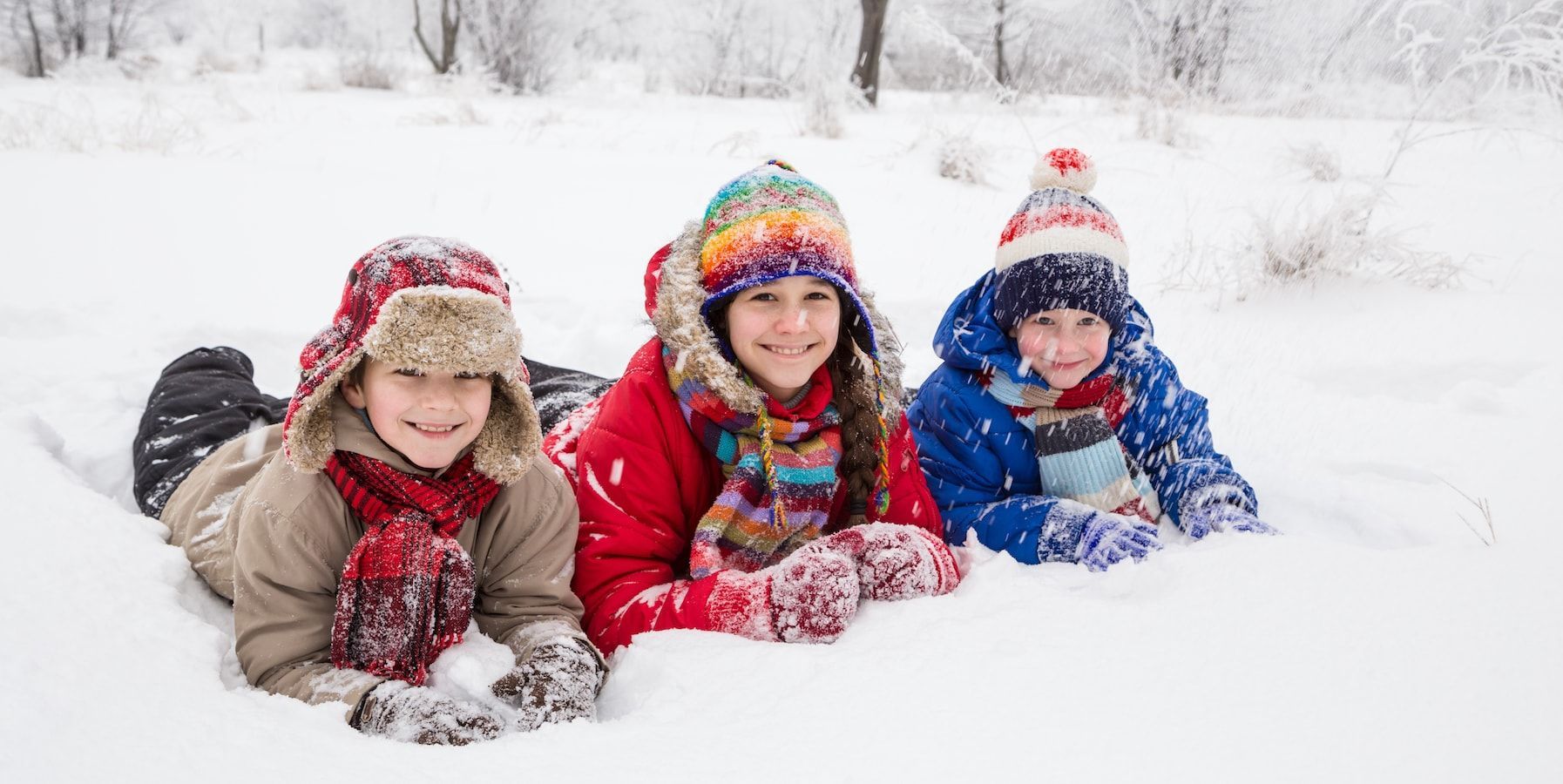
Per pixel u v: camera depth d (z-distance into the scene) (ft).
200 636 7.09
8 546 7.82
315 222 22.61
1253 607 7.27
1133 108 44.91
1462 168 32.55
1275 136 38.22
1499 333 16.40
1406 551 8.04
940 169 32.04
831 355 9.40
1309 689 6.27
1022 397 10.54
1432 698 6.13
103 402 12.89
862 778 5.50
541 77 68.74
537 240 22.30
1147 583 8.09
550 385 12.79
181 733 5.74
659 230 23.61
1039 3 56.59
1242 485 10.47
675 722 6.21
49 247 19.34
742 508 8.71
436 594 7.39
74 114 38.19
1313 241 19.07
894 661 6.77
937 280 19.71
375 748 5.77
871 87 59.93
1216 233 23.67
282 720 6.10
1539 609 6.99
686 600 7.95
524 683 6.95
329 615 7.51
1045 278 9.95
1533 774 5.45
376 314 7.01
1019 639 7.02
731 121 49.55
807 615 7.45
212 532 8.43
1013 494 10.89
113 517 8.83
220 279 18.13
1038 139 39.52
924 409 11.14
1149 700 6.21
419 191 26.58
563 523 8.38
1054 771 5.55
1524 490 11.03
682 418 9.03
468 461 7.90
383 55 81.51
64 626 6.77
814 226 8.59
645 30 82.48
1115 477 10.50
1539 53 22.72
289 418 7.16
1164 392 11.22
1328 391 14.94
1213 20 45.24
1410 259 19.29
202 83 66.64
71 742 5.56
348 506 7.62
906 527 8.46
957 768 5.58
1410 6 27.58
